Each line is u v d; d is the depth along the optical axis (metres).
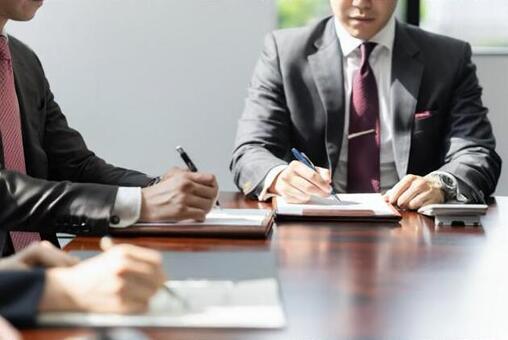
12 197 2.23
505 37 4.74
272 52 3.32
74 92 4.54
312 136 3.23
